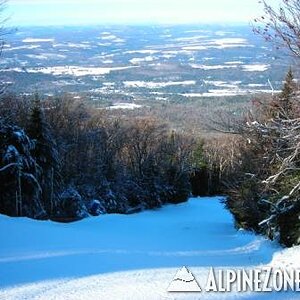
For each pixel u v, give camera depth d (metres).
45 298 7.95
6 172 23.94
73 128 43.38
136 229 23.00
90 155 44.06
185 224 27.00
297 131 9.36
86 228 20.89
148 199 46.25
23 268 10.48
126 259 11.88
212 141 61.78
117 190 45.22
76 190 38.84
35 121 28.98
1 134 24.17
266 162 17.12
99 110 53.62
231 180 30.03
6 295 8.20
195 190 58.81
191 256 12.92
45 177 29.31
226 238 19.12
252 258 12.57
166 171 49.62
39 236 15.45
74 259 11.67
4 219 17.62
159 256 12.70
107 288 8.54
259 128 10.45
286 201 14.06
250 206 18.84
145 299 7.64
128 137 48.53
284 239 13.80
